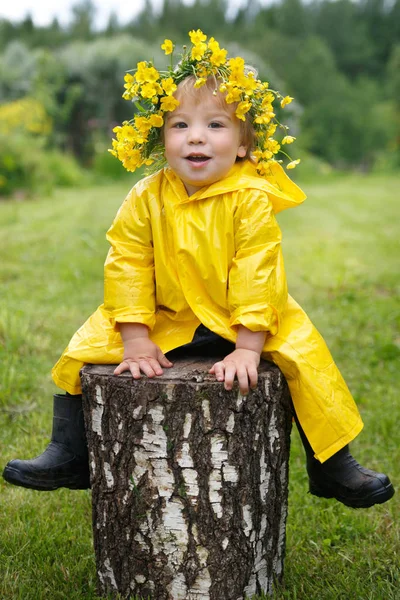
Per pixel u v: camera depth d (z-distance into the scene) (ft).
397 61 143.33
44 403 12.57
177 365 7.30
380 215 43.68
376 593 7.75
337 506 9.80
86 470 8.13
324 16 225.97
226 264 7.24
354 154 149.18
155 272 7.45
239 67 7.04
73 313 17.62
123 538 7.30
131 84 7.44
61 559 8.34
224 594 7.25
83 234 29.35
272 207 7.49
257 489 7.27
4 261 23.59
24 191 45.91
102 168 64.80
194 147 7.14
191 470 6.97
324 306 20.08
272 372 7.20
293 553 8.65
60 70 69.00
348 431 7.35
